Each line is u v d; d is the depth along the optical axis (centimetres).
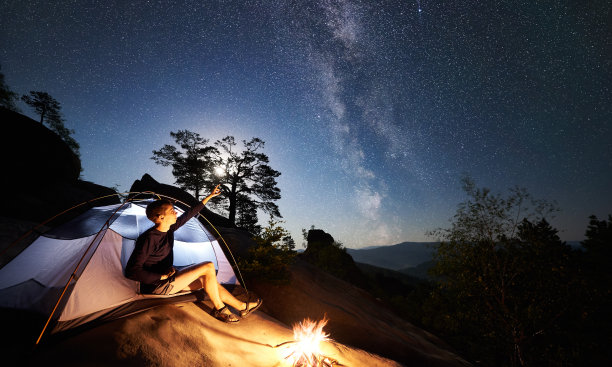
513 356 945
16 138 941
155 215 324
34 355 233
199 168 2400
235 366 298
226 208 2575
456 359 841
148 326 299
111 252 342
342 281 1100
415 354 734
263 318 458
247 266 704
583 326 877
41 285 305
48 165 1025
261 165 2608
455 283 1013
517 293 938
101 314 294
